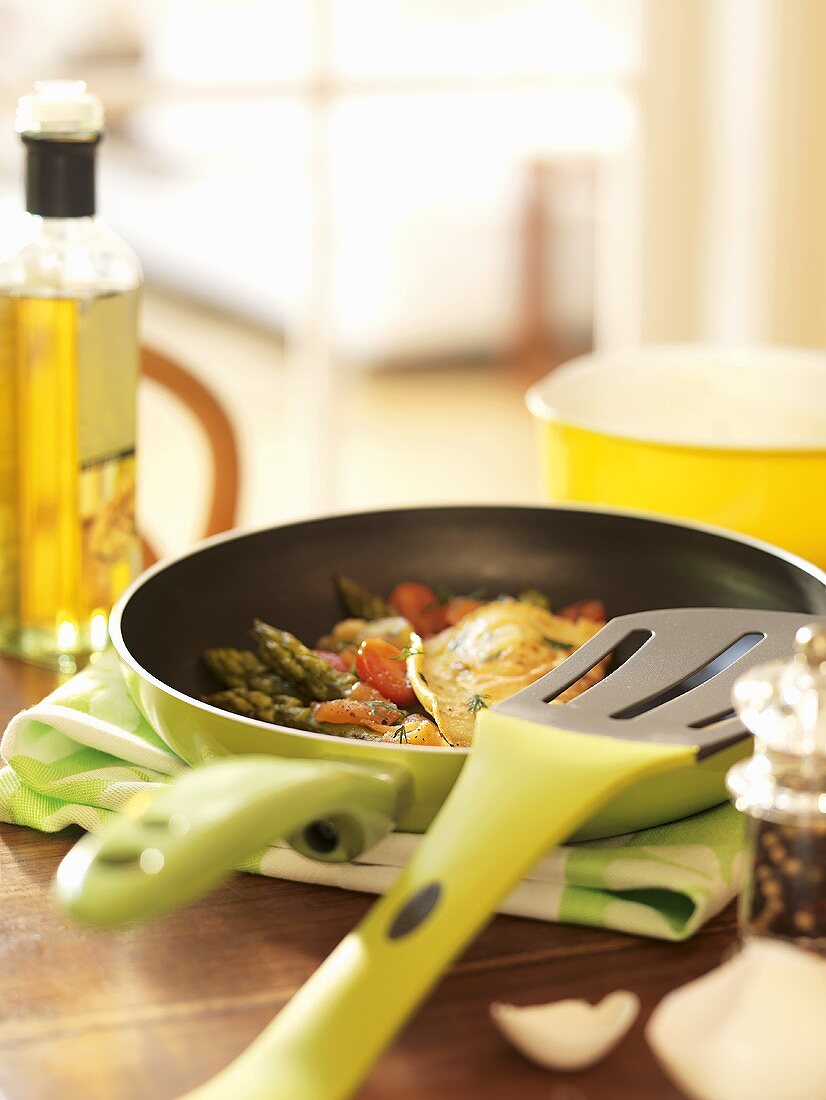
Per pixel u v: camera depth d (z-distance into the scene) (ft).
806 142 7.11
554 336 7.86
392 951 2.39
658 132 7.29
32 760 2.94
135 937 2.67
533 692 2.68
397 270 7.41
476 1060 2.46
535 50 7.04
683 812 2.74
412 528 3.50
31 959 2.63
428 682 3.14
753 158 7.19
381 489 7.79
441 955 2.38
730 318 7.52
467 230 7.43
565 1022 2.43
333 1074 2.32
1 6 6.28
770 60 6.98
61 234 3.35
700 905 2.62
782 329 7.41
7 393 3.35
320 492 7.56
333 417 7.47
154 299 6.95
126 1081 2.44
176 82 6.59
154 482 7.34
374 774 2.60
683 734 2.57
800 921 2.46
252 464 7.39
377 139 6.99
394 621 3.28
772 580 3.24
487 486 7.95
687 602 3.36
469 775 2.53
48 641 3.43
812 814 2.42
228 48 6.61
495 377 7.89
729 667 2.74
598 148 7.33
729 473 3.56
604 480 3.69
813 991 2.34
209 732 2.73
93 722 2.96
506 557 3.49
